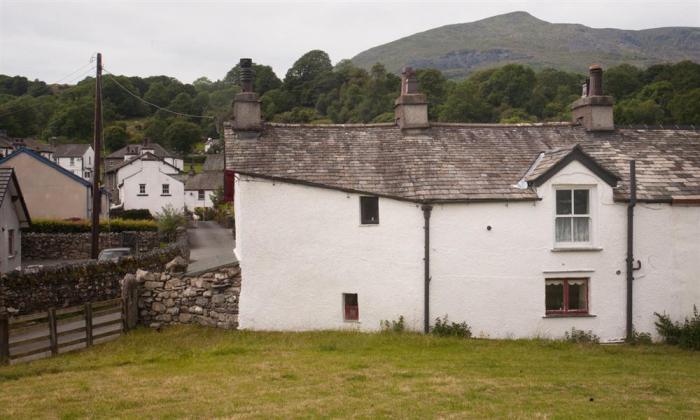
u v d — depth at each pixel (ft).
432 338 53.06
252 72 64.85
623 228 58.59
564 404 34.32
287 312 58.23
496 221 57.47
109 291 76.18
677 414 32.76
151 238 147.43
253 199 58.18
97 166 97.81
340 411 32.32
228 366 43.16
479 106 232.32
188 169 372.99
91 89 451.94
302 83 335.67
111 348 50.08
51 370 42.42
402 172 59.77
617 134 68.80
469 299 57.21
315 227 58.13
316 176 58.39
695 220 59.57
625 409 33.55
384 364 43.93
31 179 162.71
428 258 56.54
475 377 40.50
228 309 58.44
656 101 201.98
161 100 485.56
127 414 31.83
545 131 68.33
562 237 58.75
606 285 58.44
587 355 49.55
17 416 31.55
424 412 32.30
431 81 259.19
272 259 58.18
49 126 400.47
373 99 266.16
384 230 57.36
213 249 143.33
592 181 57.88
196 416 31.42
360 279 57.67
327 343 51.03
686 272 59.41
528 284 57.67
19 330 45.68
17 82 472.44
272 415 31.58
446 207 57.11
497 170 61.05
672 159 64.44
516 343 53.62
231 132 64.90
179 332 55.93
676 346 55.36
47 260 135.85
